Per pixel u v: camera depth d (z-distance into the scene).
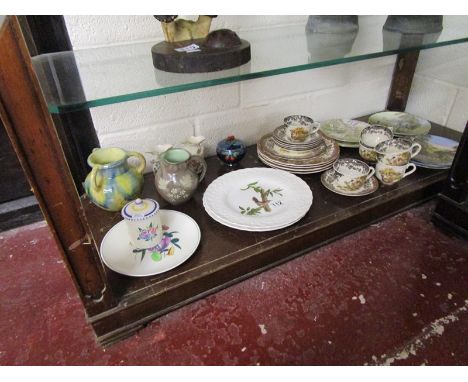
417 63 1.13
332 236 0.78
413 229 0.84
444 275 0.73
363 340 0.61
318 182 0.86
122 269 0.62
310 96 1.03
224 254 0.67
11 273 0.75
